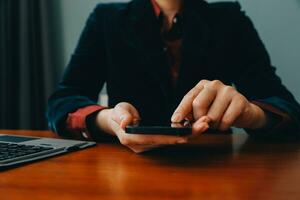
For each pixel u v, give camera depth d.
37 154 0.52
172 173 0.43
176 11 0.94
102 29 1.03
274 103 0.71
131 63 0.96
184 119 0.54
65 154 0.56
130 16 0.99
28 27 1.81
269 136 0.71
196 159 0.52
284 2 1.55
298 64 1.55
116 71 0.98
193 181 0.39
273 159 0.52
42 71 1.84
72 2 1.84
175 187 0.37
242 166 0.47
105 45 1.02
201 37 0.94
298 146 0.64
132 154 0.56
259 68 0.94
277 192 0.35
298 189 0.36
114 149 0.61
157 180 0.40
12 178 0.41
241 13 1.04
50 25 1.86
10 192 0.35
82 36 1.06
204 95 0.56
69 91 0.88
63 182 0.39
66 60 1.88
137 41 0.94
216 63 0.96
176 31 0.93
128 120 0.54
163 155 0.55
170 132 0.45
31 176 0.42
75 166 0.47
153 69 0.92
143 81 0.94
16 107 1.86
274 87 0.87
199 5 0.98
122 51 0.97
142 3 0.97
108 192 0.35
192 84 0.91
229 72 0.99
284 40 1.56
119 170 0.45
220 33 0.97
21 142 0.61
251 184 0.38
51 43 1.86
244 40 1.00
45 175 0.42
